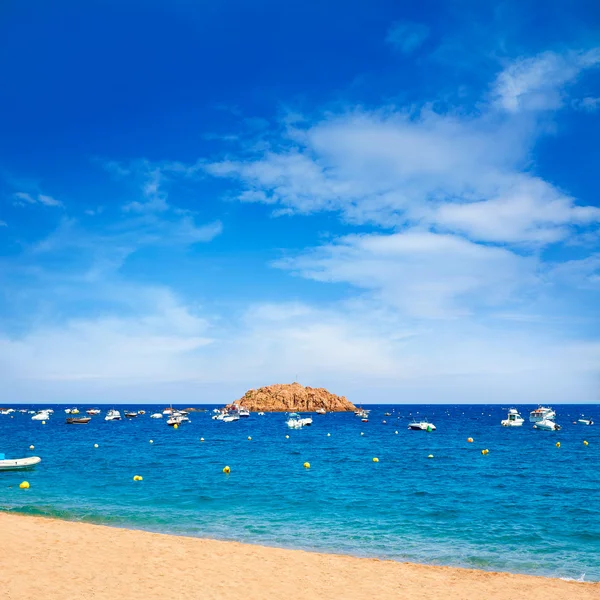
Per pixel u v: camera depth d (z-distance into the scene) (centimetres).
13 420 16475
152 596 1345
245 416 16488
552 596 1481
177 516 2536
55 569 1521
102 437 8856
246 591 1430
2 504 2755
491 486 3566
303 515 2598
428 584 1563
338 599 1405
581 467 4712
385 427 12462
